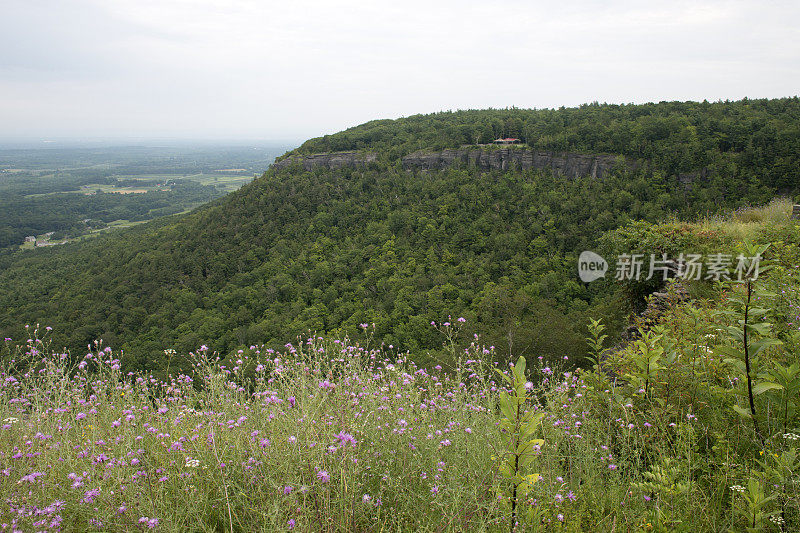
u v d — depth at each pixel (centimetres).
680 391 304
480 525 202
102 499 204
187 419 296
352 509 203
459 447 271
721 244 777
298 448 238
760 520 193
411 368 434
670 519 200
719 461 248
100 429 304
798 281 450
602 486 250
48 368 351
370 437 270
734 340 292
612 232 962
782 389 238
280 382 337
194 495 223
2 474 229
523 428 182
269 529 194
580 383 357
